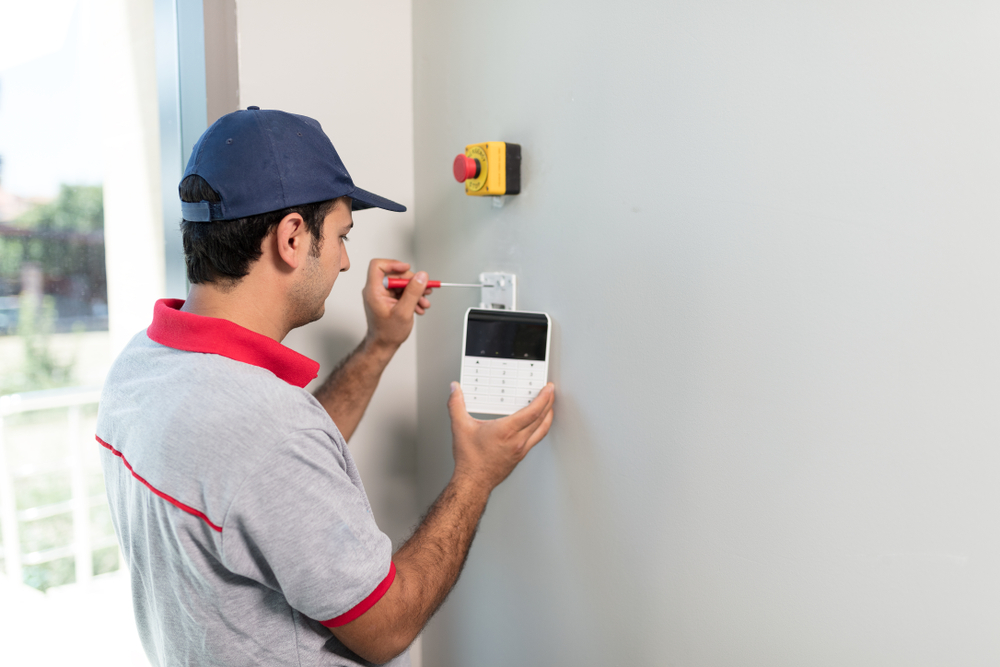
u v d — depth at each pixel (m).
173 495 0.62
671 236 0.85
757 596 0.78
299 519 0.62
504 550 1.21
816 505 0.71
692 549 0.86
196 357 0.68
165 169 1.19
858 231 0.66
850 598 0.69
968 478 0.59
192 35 1.07
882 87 0.63
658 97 0.85
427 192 1.32
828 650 0.72
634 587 0.95
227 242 0.71
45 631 1.78
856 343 0.67
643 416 0.91
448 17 1.21
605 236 0.95
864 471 0.67
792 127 0.70
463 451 0.98
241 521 0.61
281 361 0.72
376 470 1.35
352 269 1.28
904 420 0.63
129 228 1.30
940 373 0.61
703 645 0.85
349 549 0.64
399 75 1.31
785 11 0.70
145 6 1.19
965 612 0.60
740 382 0.78
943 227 0.59
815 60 0.68
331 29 1.20
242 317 0.75
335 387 1.11
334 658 0.74
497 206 1.15
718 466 0.82
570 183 1.00
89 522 1.84
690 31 0.80
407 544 0.84
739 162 0.76
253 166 0.71
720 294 0.79
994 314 0.57
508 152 1.07
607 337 0.96
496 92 1.12
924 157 0.60
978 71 0.56
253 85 1.11
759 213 0.74
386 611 0.68
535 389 1.05
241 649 0.68
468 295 1.23
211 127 0.75
